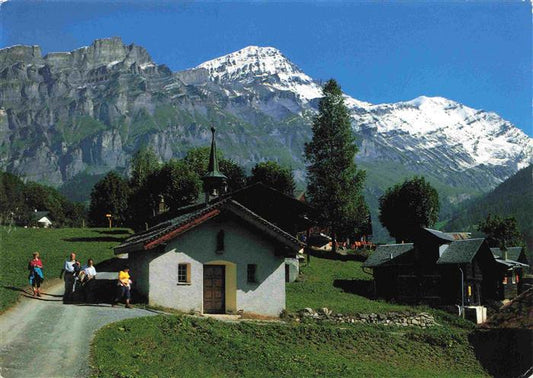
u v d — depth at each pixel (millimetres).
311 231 111062
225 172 113250
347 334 38125
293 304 48094
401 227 104188
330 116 95500
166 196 86062
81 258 62000
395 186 107688
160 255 37969
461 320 50281
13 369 23219
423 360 37281
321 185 92750
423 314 47906
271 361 29688
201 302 38469
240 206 39344
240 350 30047
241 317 38656
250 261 40281
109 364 24453
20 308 33906
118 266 56562
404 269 61750
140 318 31141
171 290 37938
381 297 62625
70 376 22812
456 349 39062
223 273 40000
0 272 46344
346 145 94625
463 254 58906
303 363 30625
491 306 61312
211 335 30984
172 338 29500
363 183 95000
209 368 27484
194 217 38406
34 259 39000
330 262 79812
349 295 60656
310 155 95812
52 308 34500
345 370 30922
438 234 62000
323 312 45344
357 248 111375
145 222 89062
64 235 87938
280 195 69188
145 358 26422
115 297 39312
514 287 68562
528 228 160250
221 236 39562
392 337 39750
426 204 102938
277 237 40469
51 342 26750
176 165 88375
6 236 80500
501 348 36875
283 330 35875
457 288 58594
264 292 40531
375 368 33094
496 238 103875
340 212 91188
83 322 30656
